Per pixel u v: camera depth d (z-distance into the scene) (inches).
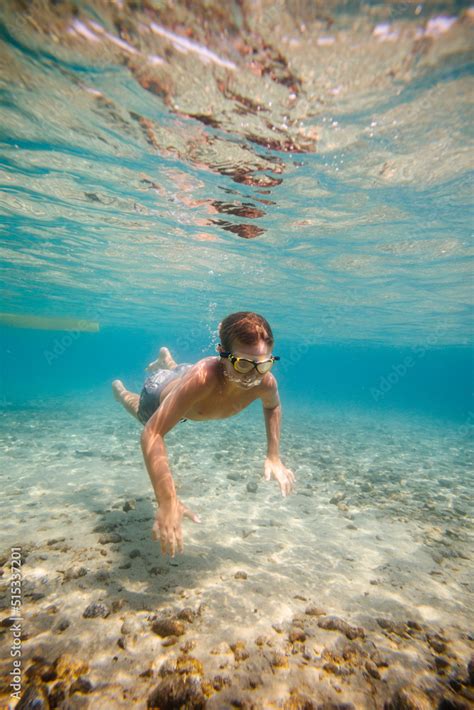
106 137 77.2
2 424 164.2
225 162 85.0
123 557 51.2
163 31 49.4
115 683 29.9
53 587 43.1
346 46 49.7
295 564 53.8
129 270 194.9
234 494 86.0
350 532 68.4
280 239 137.6
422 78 55.1
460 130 68.5
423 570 54.8
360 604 44.3
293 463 125.1
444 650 36.4
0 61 56.6
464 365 874.1
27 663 31.4
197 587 45.1
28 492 81.0
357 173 87.3
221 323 37.5
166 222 127.3
